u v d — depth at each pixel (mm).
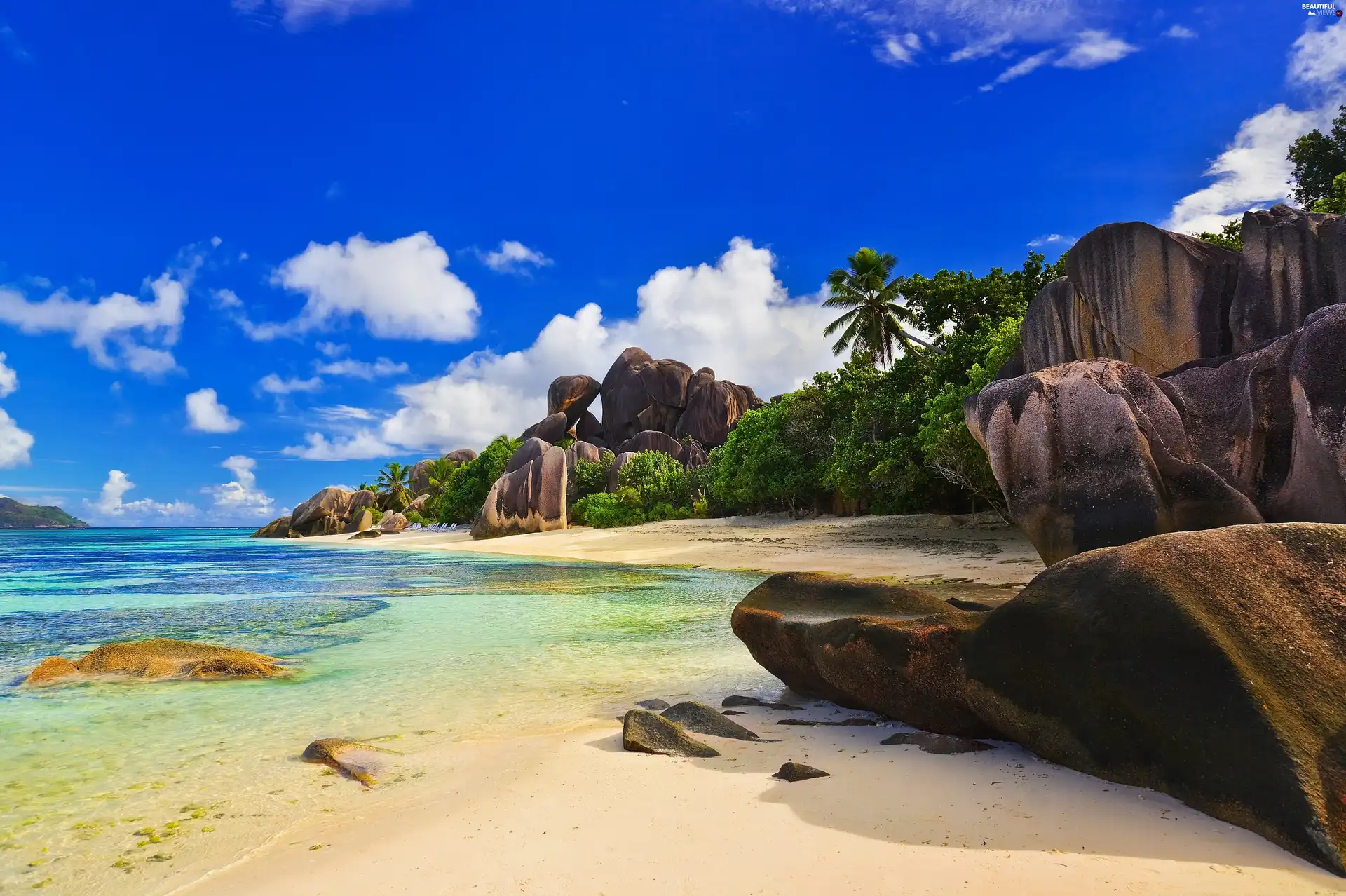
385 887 3385
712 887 3219
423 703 7164
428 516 73188
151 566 29594
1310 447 9109
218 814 4473
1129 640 4102
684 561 25828
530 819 4129
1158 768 3918
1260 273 12875
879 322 42500
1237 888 3035
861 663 5770
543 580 20484
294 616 13422
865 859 3430
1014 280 33969
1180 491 10055
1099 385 10766
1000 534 23203
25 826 4336
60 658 8617
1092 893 3018
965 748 4949
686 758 5180
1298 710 3607
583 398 77000
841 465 31641
